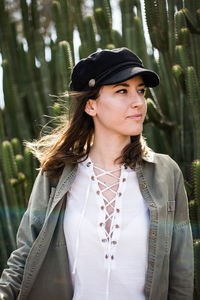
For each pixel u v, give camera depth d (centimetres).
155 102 260
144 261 150
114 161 157
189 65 234
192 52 256
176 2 257
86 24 287
